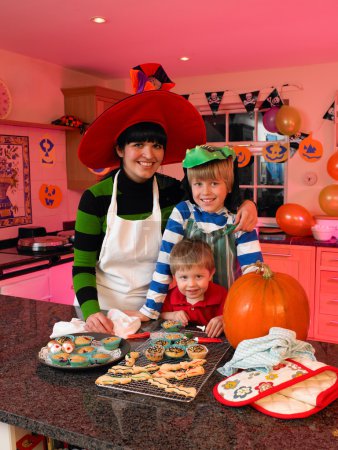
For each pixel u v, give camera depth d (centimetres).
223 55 367
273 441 78
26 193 379
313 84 408
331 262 362
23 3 248
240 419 85
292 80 414
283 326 105
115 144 162
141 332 134
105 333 127
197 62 393
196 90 455
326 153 411
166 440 79
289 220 387
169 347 115
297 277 376
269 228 439
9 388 100
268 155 436
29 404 93
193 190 139
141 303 164
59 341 120
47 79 393
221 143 465
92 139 156
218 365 109
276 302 105
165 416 87
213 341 121
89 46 338
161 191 164
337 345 121
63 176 418
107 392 97
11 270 299
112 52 357
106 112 145
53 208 408
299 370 92
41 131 389
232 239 141
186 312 142
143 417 87
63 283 339
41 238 352
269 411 86
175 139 173
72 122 392
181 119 162
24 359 117
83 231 154
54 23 283
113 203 156
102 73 435
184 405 91
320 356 113
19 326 144
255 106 438
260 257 138
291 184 429
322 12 266
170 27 292
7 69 355
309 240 374
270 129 418
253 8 258
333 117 402
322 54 367
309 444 77
